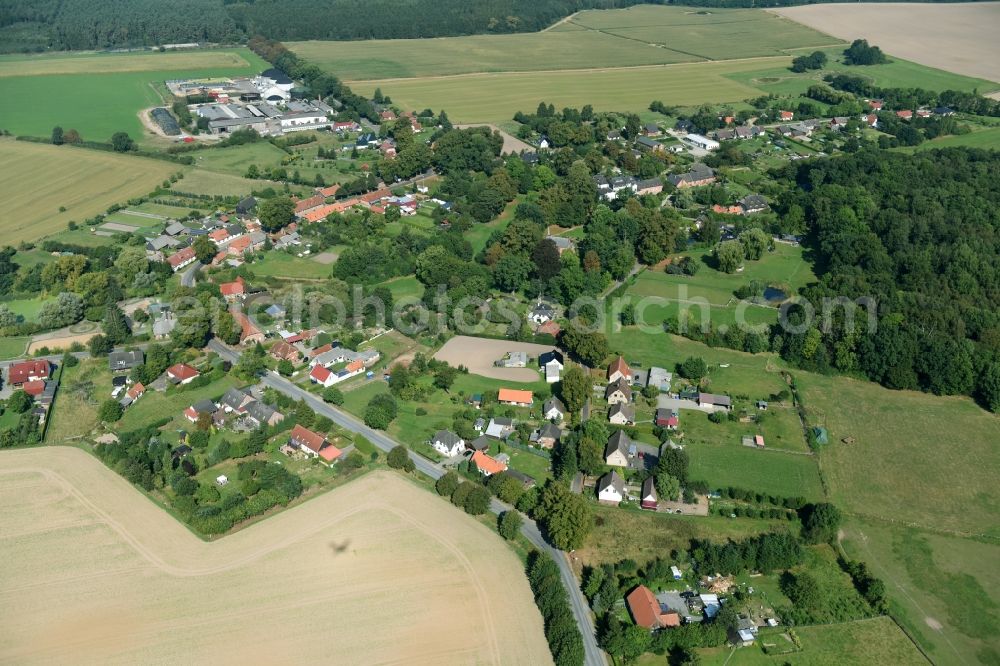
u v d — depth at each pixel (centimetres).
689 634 12575
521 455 17238
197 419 18162
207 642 12606
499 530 14950
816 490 16162
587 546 14675
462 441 17388
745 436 17800
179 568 14112
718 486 16238
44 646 12550
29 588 13650
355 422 18262
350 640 12650
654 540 14825
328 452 16938
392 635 12744
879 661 12525
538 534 14950
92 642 12619
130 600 13412
